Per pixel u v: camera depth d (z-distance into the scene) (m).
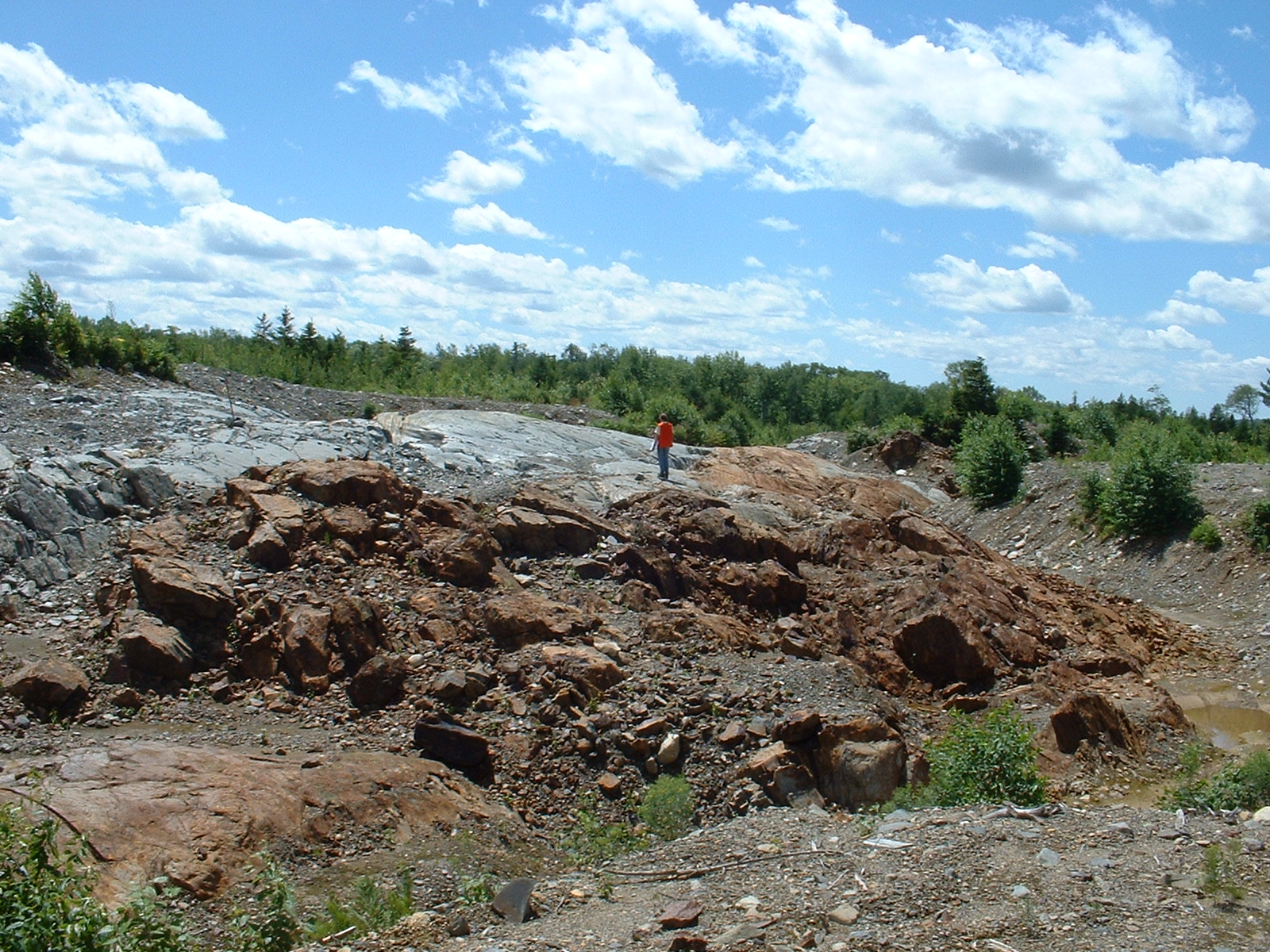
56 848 5.22
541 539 14.23
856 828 6.86
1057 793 10.78
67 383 20.50
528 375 55.41
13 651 9.81
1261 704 14.52
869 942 4.83
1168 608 20.00
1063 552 24.30
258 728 9.09
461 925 5.64
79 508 12.66
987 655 14.05
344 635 10.45
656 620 12.23
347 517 12.96
